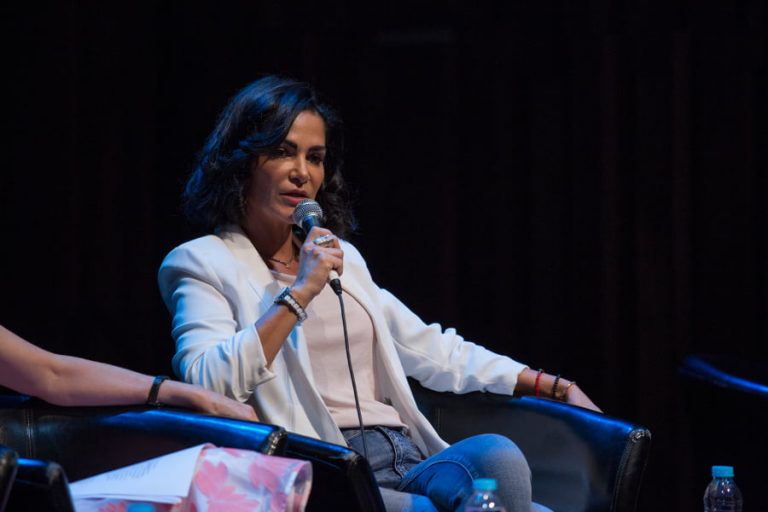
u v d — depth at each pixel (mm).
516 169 11844
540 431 7121
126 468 5258
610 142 11484
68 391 5992
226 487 5008
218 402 5887
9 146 10898
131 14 11297
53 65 10914
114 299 11195
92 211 11188
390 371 7164
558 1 11703
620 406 11609
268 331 6348
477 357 7617
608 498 6570
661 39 11445
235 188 7078
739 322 11414
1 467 4285
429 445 7145
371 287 7488
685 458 11453
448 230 11805
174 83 11578
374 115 11859
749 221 11375
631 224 11602
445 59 11875
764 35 11336
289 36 11703
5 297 10859
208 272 6789
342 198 7836
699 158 11508
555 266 11680
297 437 5566
